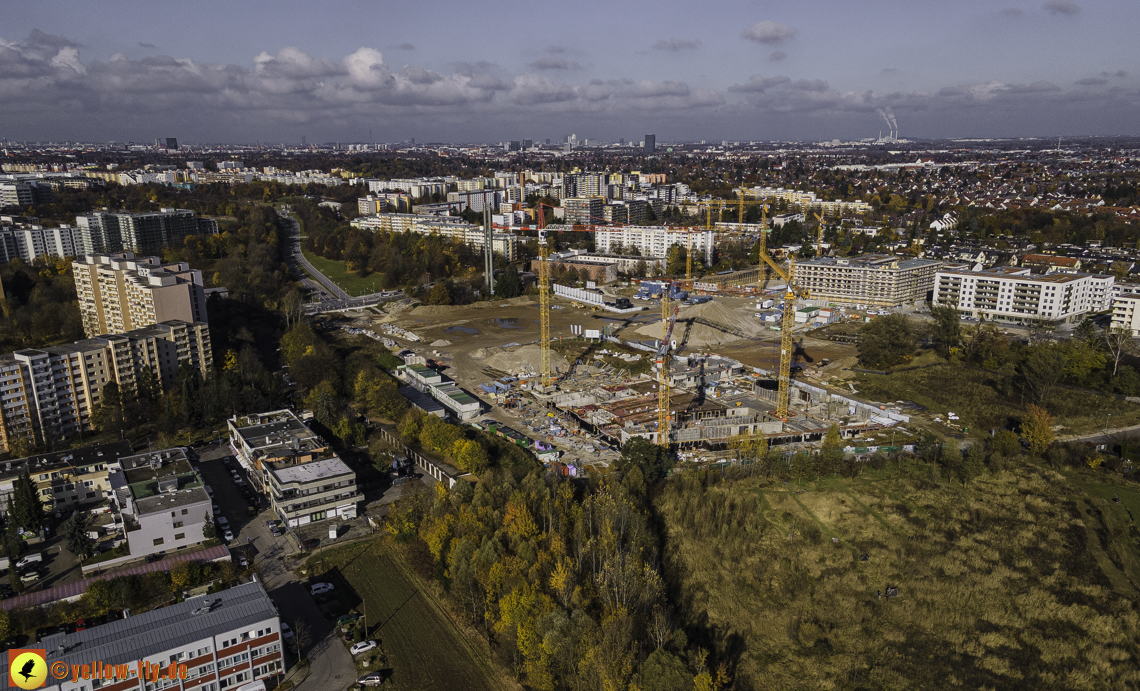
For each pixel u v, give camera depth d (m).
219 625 155.00
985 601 194.25
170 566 198.38
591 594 174.62
